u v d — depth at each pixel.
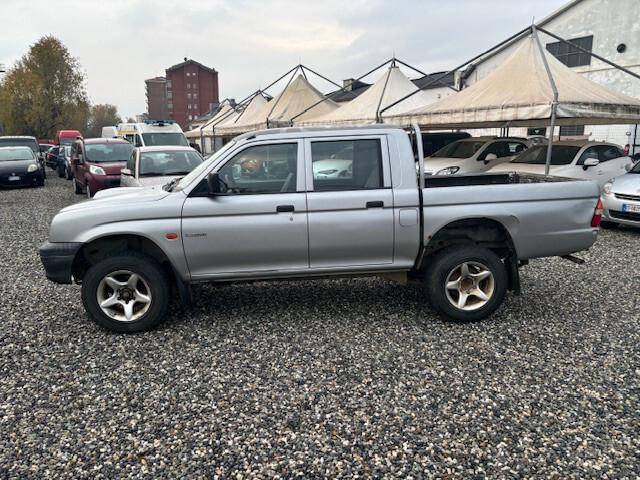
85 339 4.46
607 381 3.61
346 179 4.53
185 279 4.54
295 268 4.58
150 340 4.41
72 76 47.91
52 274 4.42
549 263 6.84
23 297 5.65
